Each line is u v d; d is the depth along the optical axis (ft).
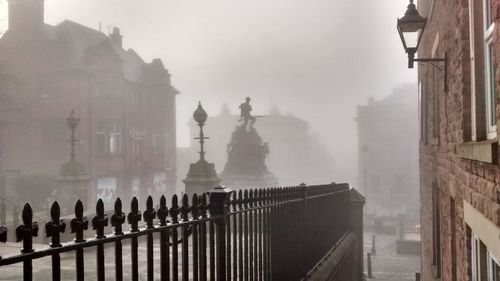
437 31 26.05
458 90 16.72
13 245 26.50
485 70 13.60
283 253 20.84
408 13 23.38
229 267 15.08
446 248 23.21
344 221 39.40
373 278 77.36
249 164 87.56
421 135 43.50
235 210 15.81
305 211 24.39
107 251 28.02
